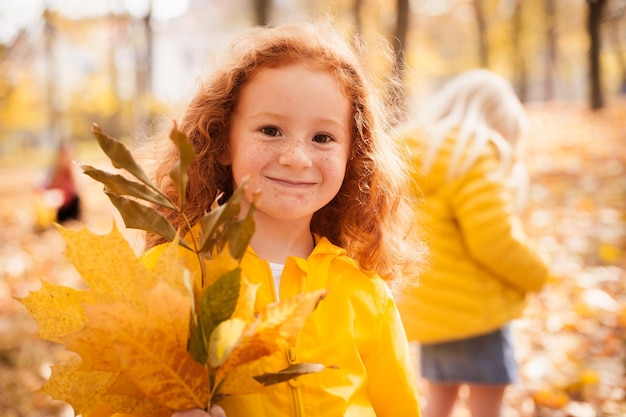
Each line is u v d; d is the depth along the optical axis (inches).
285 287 56.8
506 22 1093.1
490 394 109.2
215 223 45.5
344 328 57.0
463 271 103.8
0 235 320.2
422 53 1117.1
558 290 206.2
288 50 55.8
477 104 110.0
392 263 69.4
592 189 345.4
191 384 43.1
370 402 59.2
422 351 112.3
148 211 47.3
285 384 52.4
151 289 41.0
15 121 718.5
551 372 153.8
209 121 58.4
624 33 1166.3
